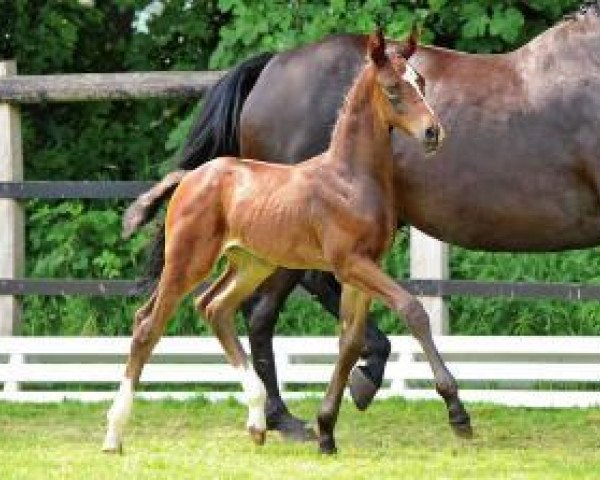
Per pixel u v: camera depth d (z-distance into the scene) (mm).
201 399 15070
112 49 18859
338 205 11734
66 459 11781
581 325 16344
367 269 11672
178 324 16766
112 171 18203
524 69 12664
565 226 12594
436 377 11719
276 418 13164
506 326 16516
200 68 18438
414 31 11945
